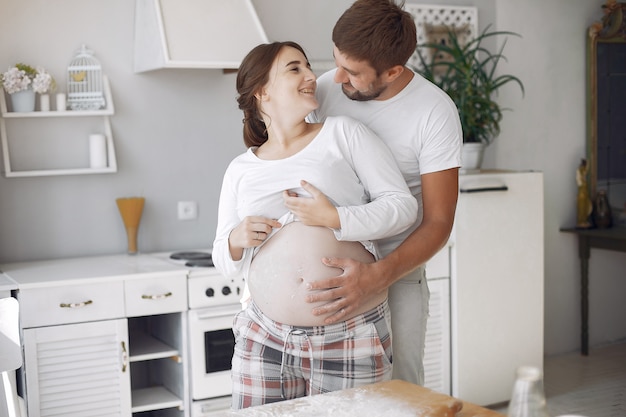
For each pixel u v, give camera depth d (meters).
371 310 2.05
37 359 3.24
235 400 2.10
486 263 4.18
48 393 3.27
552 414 4.16
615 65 5.21
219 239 2.13
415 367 2.29
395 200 2.00
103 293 3.33
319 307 1.96
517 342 4.30
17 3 3.69
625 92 5.25
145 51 3.75
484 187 4.11
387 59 2.00
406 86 2.17
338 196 2.02
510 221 4.23
